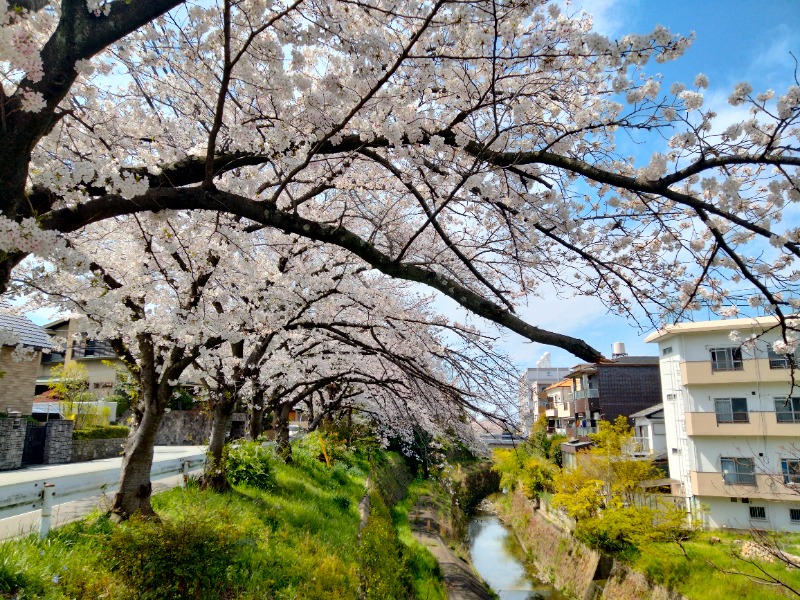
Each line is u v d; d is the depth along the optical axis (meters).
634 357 31.02
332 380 10.23
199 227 4.82
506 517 24.22
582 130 3.35
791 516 16.31
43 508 4.66
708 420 17.64
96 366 23.39
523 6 2.86
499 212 4.18
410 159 3.86
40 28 2.66
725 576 10.09
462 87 4.02
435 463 10.54
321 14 3.23
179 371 5.86
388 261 3.04
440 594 10.28
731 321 17.34
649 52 2.84
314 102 3.35
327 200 6.33
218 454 8.12
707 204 2.95
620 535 13.20
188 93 4.65
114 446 17.03
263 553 6.17
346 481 14.19
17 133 2.27
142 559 4.25
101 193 2.96
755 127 3.02
